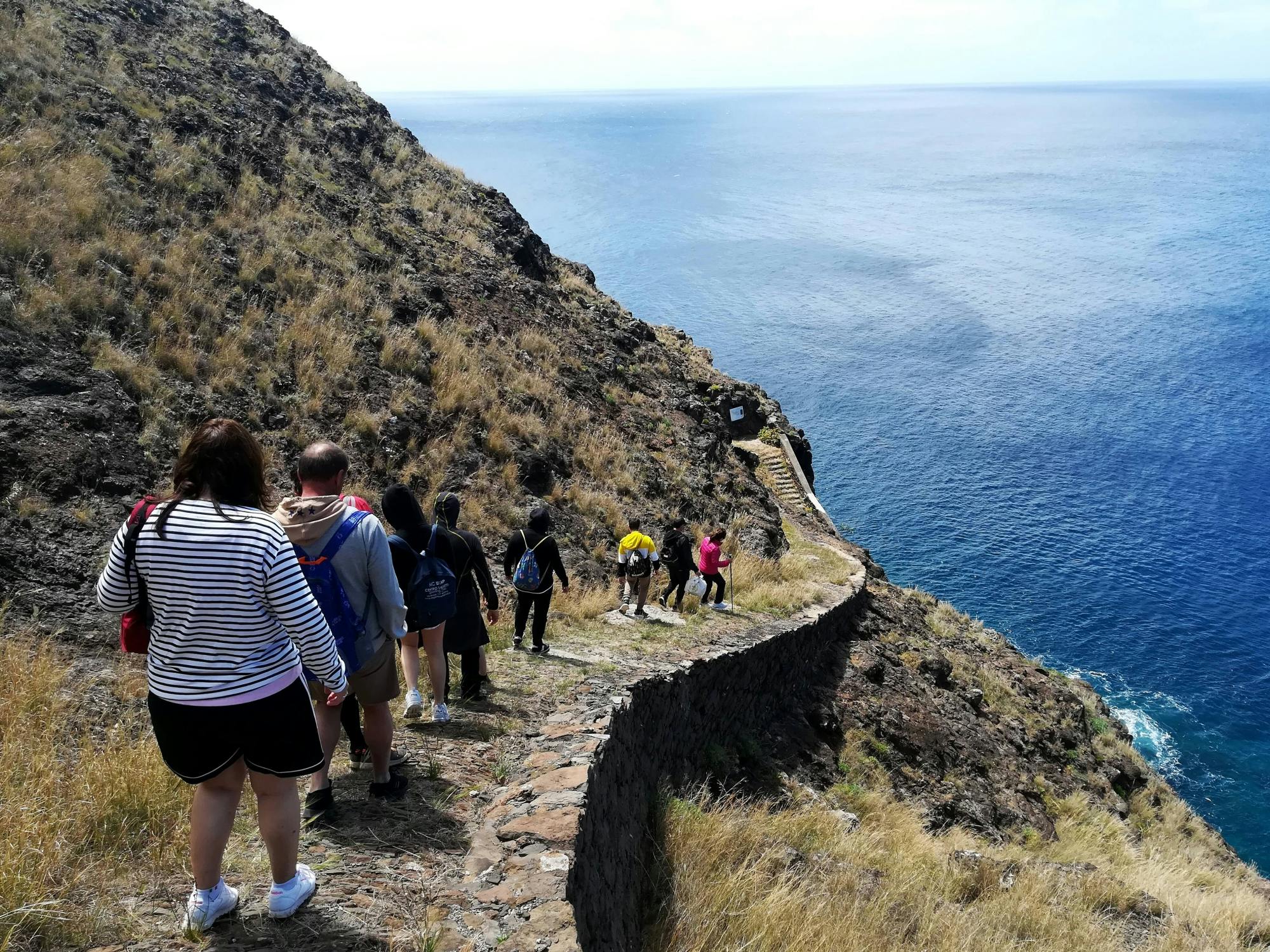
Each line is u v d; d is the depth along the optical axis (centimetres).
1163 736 4216
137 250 1345
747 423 3134
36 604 706
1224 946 923
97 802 425
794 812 961
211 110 1941
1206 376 10525
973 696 1830
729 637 1246
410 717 647
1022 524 6662
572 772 534
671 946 509
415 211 2292
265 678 312
